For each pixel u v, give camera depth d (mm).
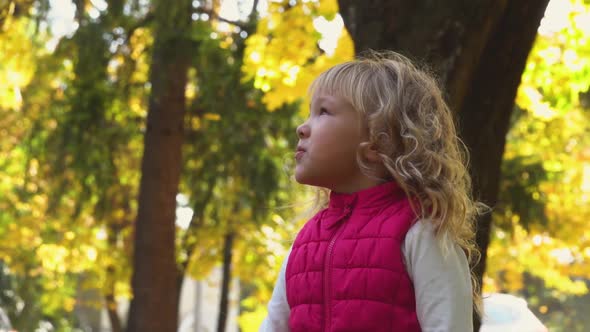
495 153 4668
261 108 11641
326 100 2393
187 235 13820
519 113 11500
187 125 12602
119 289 15508
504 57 4629
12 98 11273
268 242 14008
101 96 12000
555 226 12094
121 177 14398
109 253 14570
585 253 12430
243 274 14781
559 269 13922
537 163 11219
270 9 6672
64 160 12344
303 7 6520
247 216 13500
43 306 17172
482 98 4613
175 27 10422
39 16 10953
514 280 14891
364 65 2434
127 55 12055
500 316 4652
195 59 10703
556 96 7414
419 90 2422
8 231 15219
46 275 16672
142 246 11867
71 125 12062
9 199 15359
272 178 12367
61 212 14875
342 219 2365
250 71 6609
